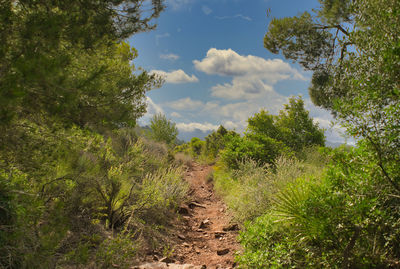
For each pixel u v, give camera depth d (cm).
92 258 326
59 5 260
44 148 287
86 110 275
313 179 418
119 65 389
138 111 347
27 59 191
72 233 359
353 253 292
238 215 619
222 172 1078
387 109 278
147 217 549
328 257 311
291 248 358
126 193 536
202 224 639
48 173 334
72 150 348
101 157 520
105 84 308
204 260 454
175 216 648
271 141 1075
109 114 288
